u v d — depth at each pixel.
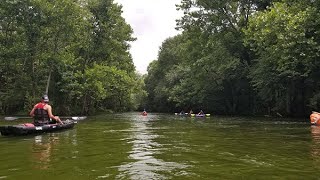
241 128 15.60
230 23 32.53
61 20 28.81
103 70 34.66
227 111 40.88
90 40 36.09
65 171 5.70
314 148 8.48
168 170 5.77
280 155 7.38
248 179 5.09
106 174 5.45
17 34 30.14
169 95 53.34
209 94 40.25
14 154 7.63
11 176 5.36
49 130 13.27
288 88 27.89
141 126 17.45
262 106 34.91
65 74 31.91
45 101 13.50
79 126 17.22
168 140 10.47
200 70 36.25
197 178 5.16
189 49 36.28
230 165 6.22
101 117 30.31
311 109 27.02
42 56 28.81
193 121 22.80
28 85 30.72
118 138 11.09
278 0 26.98
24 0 27.48
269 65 26.33
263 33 20.31
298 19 18.72
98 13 37.12
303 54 18.62
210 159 6.88
